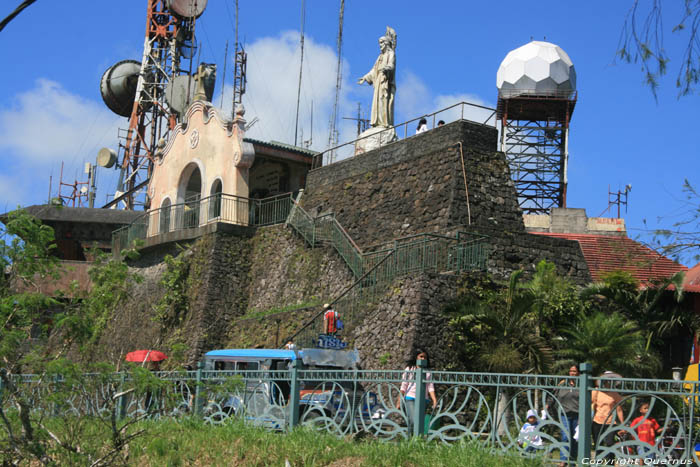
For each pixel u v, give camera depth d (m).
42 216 45.16
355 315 24.52
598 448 11.24
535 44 50.25
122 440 13.13
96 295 14.34
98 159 52.53
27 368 13.82
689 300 23.52
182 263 33.41
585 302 23.55
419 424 13.16
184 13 54.84
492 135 28.89
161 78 56.09
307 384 16.34
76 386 13.10
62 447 12.84
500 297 22.94
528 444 12.05
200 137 37.03
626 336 21.09
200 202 35.81
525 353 21.52
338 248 28.77
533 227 39.03
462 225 25.78
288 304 30.00
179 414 16.98
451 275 23.00
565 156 48.81
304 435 14.09
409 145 30.28
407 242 26.59
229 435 14.79
